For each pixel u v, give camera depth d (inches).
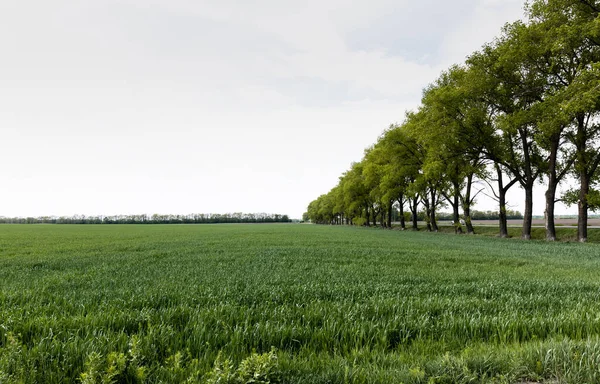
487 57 975.6
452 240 1032.2
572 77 831.1
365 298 233.3
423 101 1193.4
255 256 557.0
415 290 266.7
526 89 926.4
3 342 141.9
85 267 432.8
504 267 427.5
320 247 753.6
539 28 824.3
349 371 113.2
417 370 109.4
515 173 1058.7
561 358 117.5
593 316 181.5
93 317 171.9
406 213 2300.7
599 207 843.4
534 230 1485.0
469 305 209.8
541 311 200.2
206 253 620.1
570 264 454.6
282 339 147.3
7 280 324.2
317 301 221.3
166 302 225.8
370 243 901.2
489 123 1085.1
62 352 129.0
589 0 744.3
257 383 100.1
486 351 133.3
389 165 1761.8
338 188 3472.0
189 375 110.6
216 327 159.8
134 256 569.3
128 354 124.3
